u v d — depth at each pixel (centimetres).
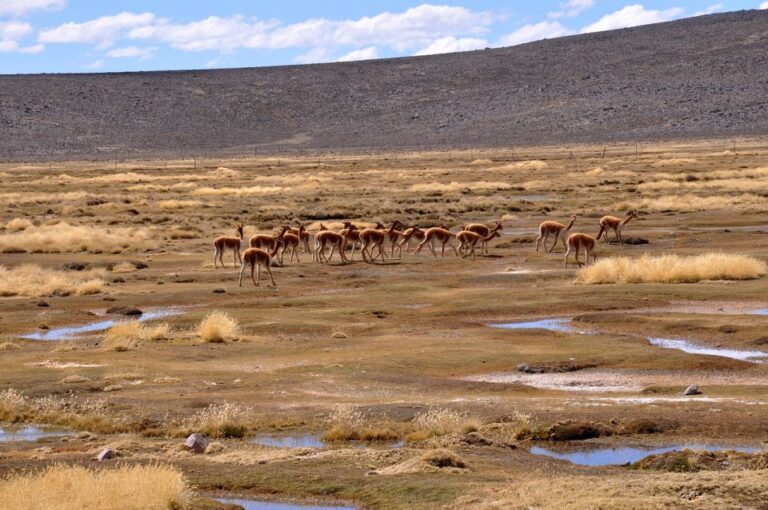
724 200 13150
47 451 3303
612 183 17362
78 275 7981
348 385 4253
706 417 3519
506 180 19062
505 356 4766
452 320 5909
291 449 3222
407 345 5150
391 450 3112
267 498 2775
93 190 18125
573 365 4566
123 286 7531
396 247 9700
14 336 5659
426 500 2600
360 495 2717
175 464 3092
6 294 7162
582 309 6119
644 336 5331
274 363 4794
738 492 2481
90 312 6444
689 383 4231
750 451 3139
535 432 3381
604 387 4194
